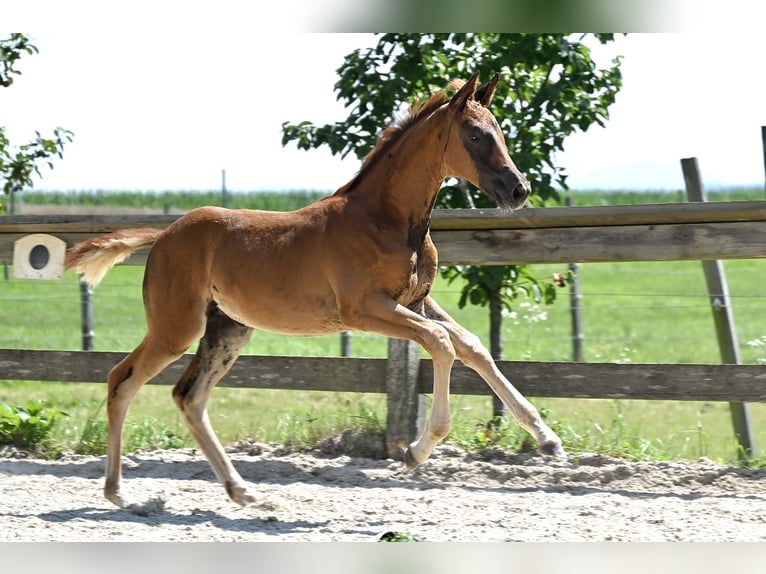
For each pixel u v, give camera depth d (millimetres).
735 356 10633
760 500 8047
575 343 14555
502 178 7242
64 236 10547
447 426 7230
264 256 7746
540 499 8164
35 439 10312
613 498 8172
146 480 8969
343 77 11062
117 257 8445
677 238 9141
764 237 8922
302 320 7789
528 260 9539
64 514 7656
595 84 11078
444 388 7266
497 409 10406
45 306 23422
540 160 10562
